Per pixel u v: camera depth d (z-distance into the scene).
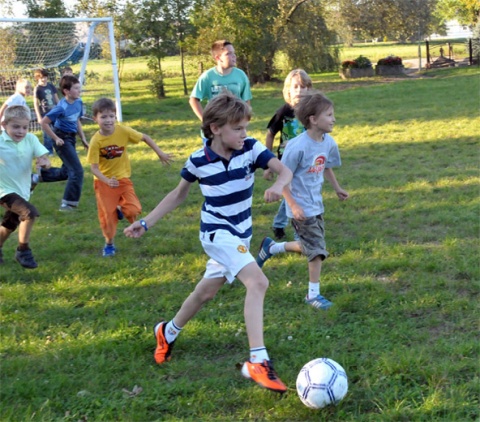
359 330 4.17
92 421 3.23
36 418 3.24
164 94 24.66
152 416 3.25
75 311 4.66
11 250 6.24
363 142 12.20
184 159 11.51
